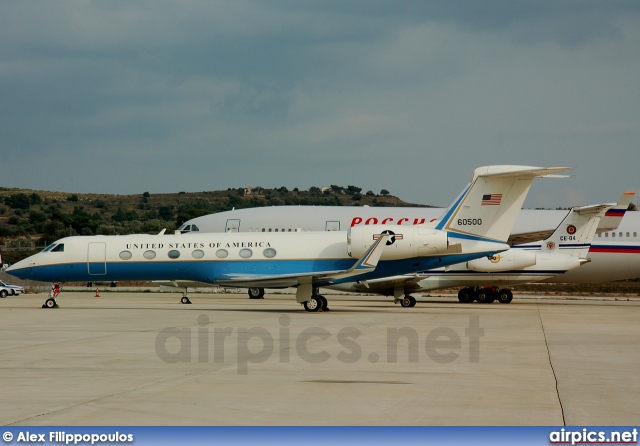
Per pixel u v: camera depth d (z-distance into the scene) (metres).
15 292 180.50
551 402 38.62
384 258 104.94
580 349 60.84
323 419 34.69
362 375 46.38
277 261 108.25
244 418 34.81
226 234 111.50
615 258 151.75
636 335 72.69
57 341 64.44
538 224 153.62
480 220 104.81
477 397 39.81
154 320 87.06
